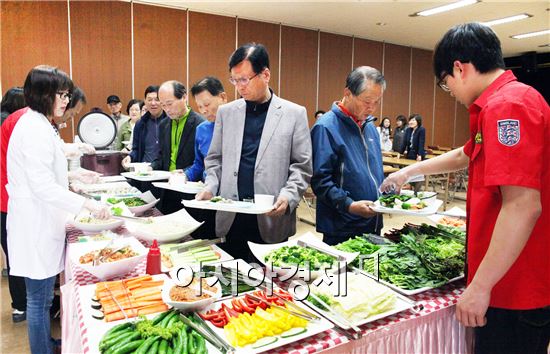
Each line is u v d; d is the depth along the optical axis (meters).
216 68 7.61
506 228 1.05
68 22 6.29
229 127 2.04
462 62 1.20
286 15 7.55
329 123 2.04
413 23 8.02
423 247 1.65
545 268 1.19
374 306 1.23
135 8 6.77
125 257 1.58
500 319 1.21
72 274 1.63
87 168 3.79
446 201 6.87
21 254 1.95
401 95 10.34
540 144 1.06
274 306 1.19
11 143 1.90
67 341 1.54
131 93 6.88
